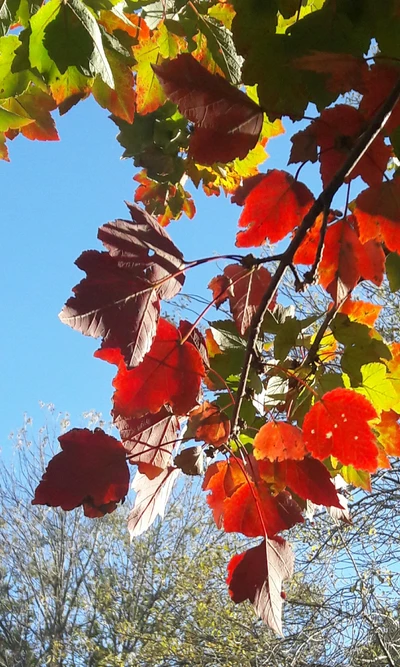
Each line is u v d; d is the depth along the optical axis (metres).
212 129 0.73
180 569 4.95
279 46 0.71
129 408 0.77
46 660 7.52
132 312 0.71
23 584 8.24
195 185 1.19
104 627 6.69
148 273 0.72
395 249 0.79
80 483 0.76
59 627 7.79
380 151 0.75
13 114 0.91
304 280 0.75
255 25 0.74
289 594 4.29
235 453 0.87
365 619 3.99
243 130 0.73
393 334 4.04
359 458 0.78
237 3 0.74
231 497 0.83
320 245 0.74
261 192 0.79
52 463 0.76
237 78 0.96
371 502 4.02
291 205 0.80
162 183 1.29
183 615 4.88
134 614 6.14
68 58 0.74
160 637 4.68
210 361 0.86
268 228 0.80
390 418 0.84
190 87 0.72
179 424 0.79
